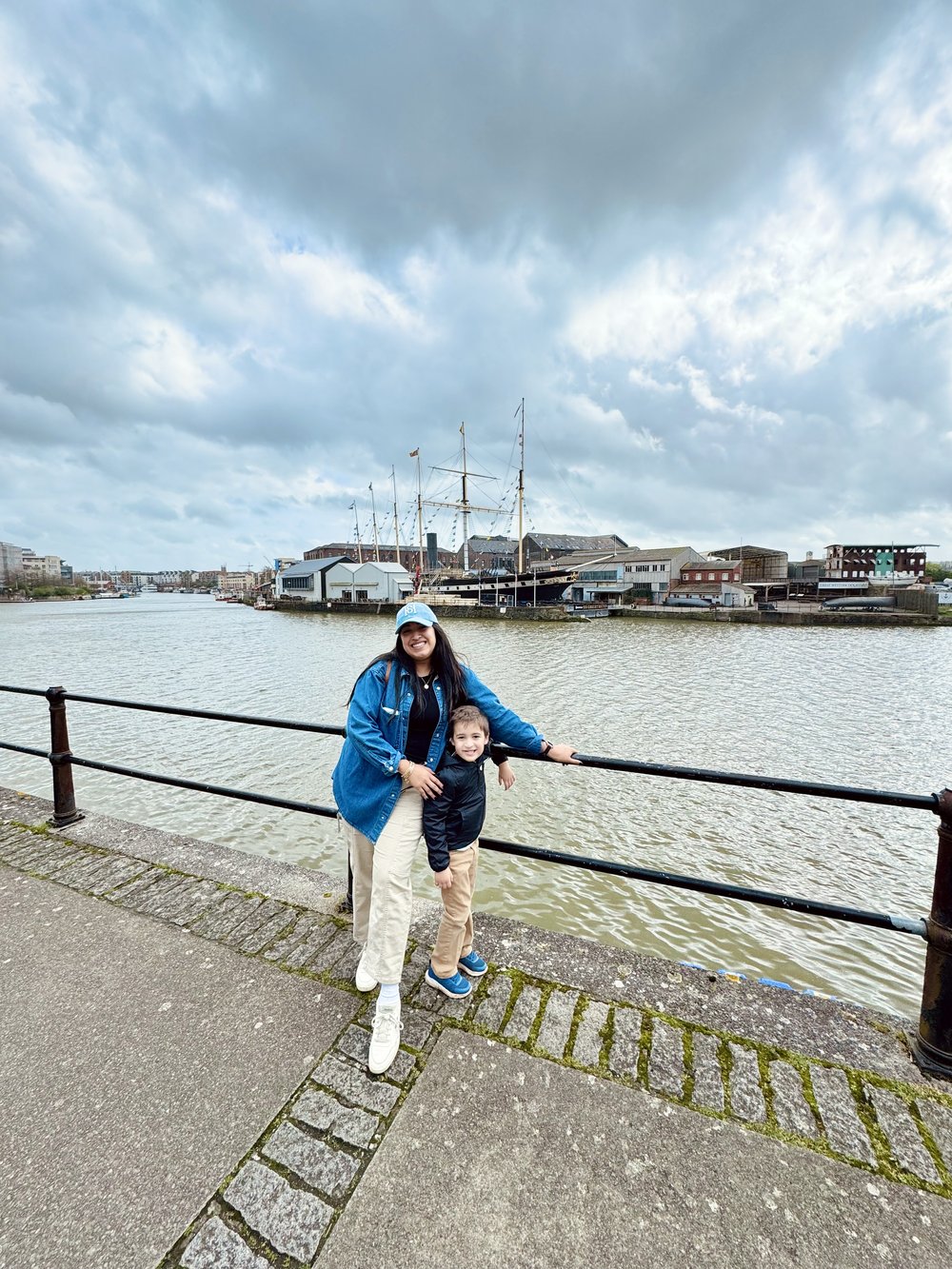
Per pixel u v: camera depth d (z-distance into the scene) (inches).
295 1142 57.9
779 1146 57.1
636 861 296.4
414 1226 49.9
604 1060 67.7
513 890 271.0
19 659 1055.6
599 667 898.1
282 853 298.4
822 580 2571.4
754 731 519.2
